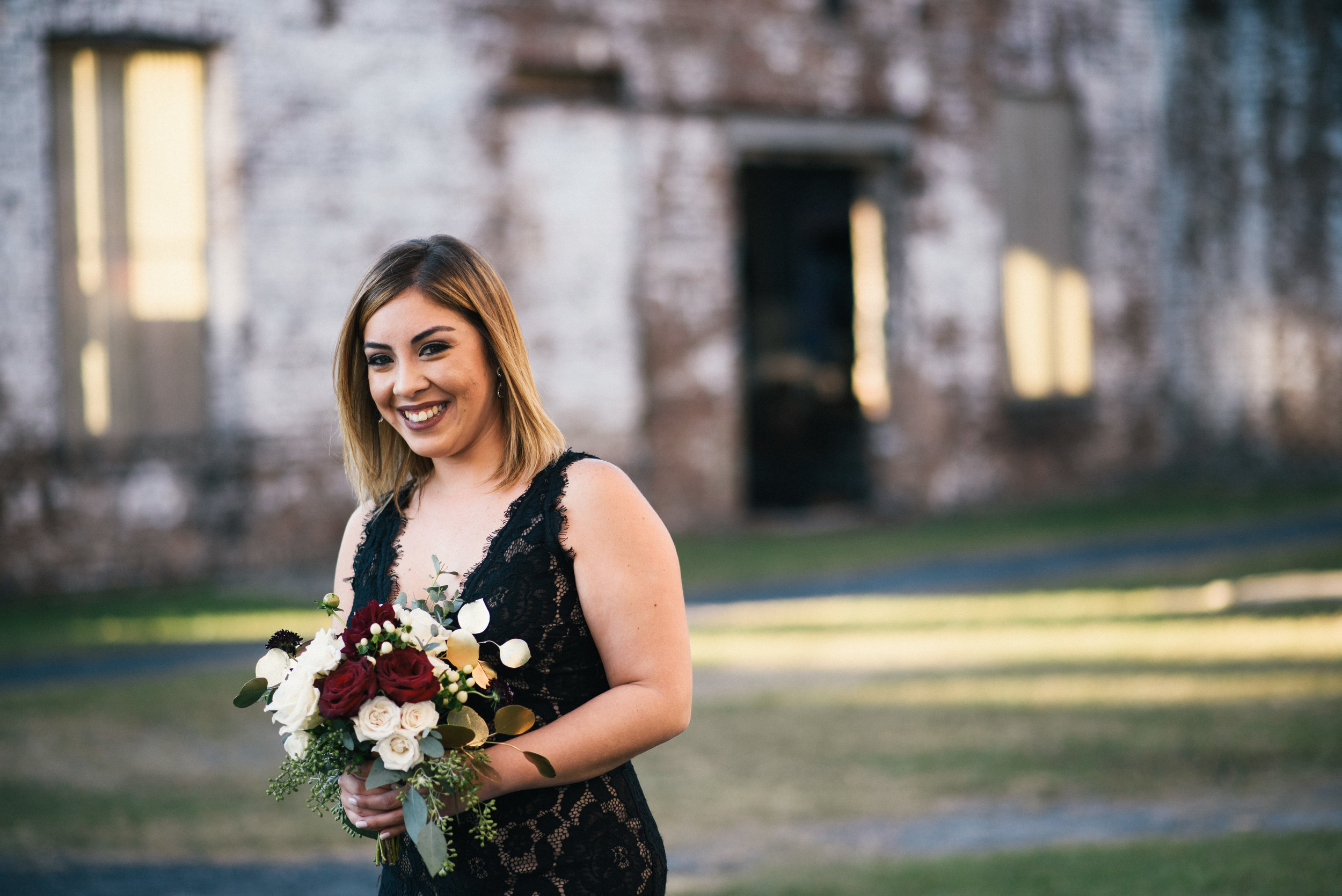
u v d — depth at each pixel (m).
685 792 5.62
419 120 12.93
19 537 11.26
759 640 9.07
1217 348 17.80
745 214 18.73
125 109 11.79
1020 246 17.03
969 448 16.59
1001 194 16.80
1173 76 17.80
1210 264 17.75
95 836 5.10
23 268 11.28
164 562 11.82
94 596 11.25
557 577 2.12
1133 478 17.89
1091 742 6.09
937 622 9.50
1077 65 17.28
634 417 14.25
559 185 13.77
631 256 14.20
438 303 2.16
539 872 2.07
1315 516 14.52
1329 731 6.05
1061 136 17.36
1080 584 10.88
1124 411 17.81
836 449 17.08
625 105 14.16
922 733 6.46
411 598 2.20
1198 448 17.98
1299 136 17.17
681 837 5.03
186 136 11.99
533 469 2.19
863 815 5.21
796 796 5.50
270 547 12.27
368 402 2.34
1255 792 5.22
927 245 16.25
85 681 8.04
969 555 12.84
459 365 2.16
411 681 1.95
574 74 13.96
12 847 4.94
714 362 14.73
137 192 11.86
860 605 10.34
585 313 13.96
